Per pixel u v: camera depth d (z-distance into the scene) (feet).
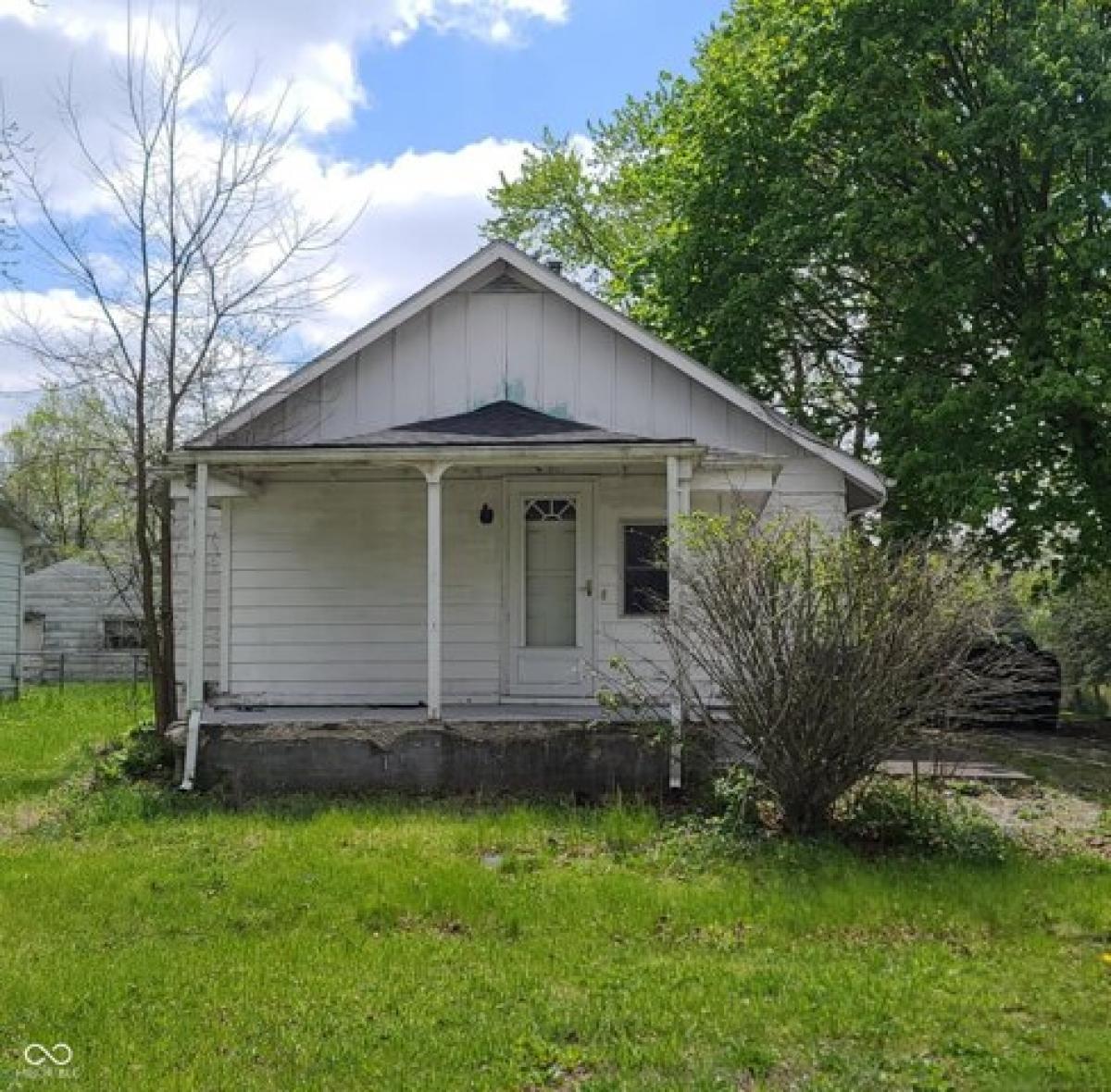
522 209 100.37
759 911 21.93
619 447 34.50
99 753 40.63
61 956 19.38
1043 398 46.34
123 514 73.56
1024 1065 14.61
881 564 27.78
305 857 25.98
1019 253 52.54
